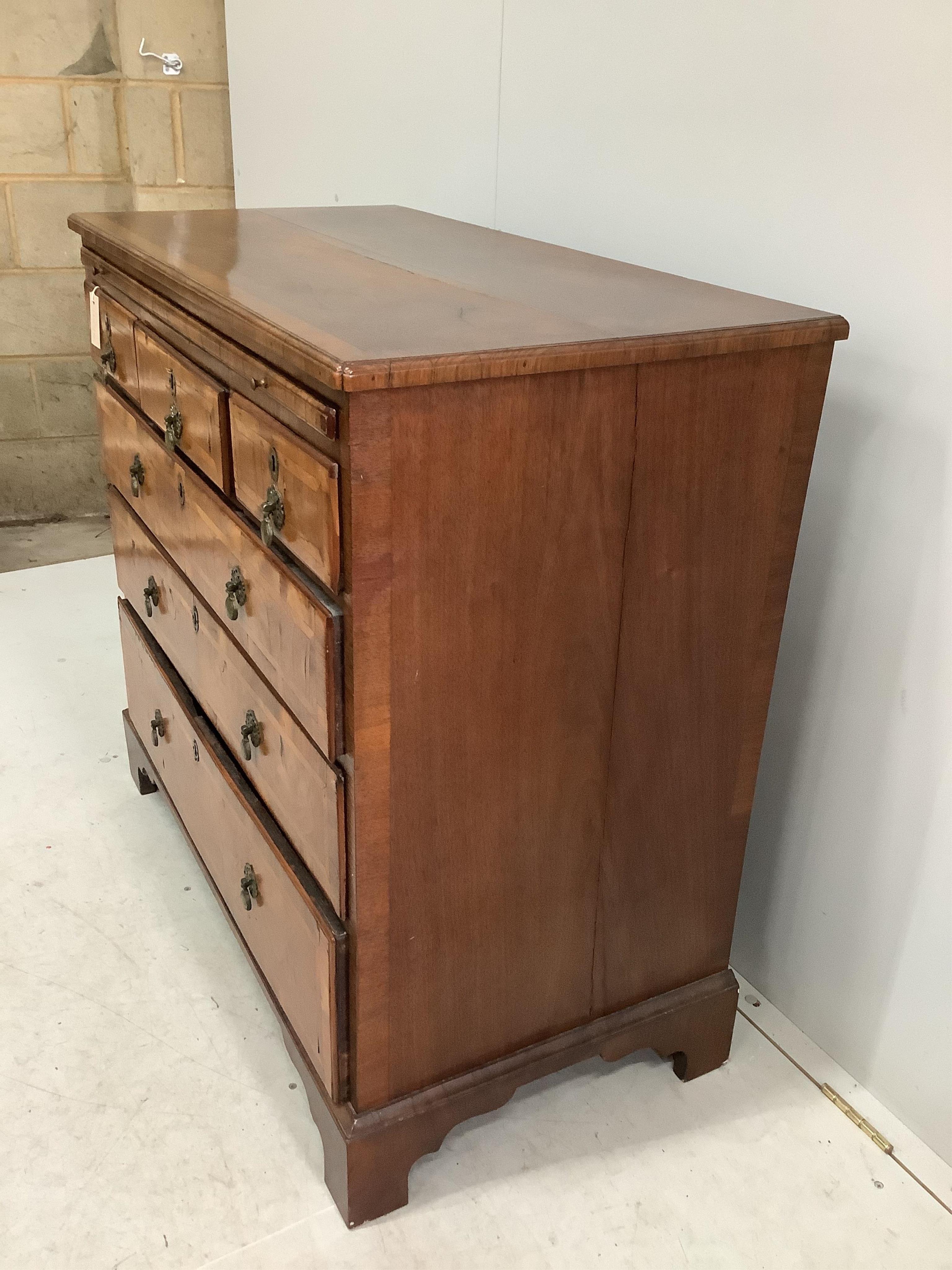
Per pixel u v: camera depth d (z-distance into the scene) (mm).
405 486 905
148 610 1607
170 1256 1161
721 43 1291
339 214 1647
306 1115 1338
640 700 1144
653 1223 1216
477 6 1693
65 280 3006
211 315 1063
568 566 1026
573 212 1596
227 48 2611
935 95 1067
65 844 1798
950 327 1102
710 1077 1413
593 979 1272
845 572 1281
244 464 1106
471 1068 1222
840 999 1407
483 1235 1196
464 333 940
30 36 2736
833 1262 1179
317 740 1039
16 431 3123
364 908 1055
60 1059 1397
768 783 1457
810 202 1225
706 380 1017
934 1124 1305
